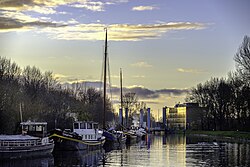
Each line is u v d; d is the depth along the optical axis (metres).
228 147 115.50
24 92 126.12
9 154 68.00
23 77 140.88
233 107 186.38
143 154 91.31
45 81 151.50
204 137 195.62
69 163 71.12
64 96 156.25
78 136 90.56
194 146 121.69
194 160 78.00
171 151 100.75
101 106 183.62
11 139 69.38
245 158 81.81
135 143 141.75
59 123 138.50
